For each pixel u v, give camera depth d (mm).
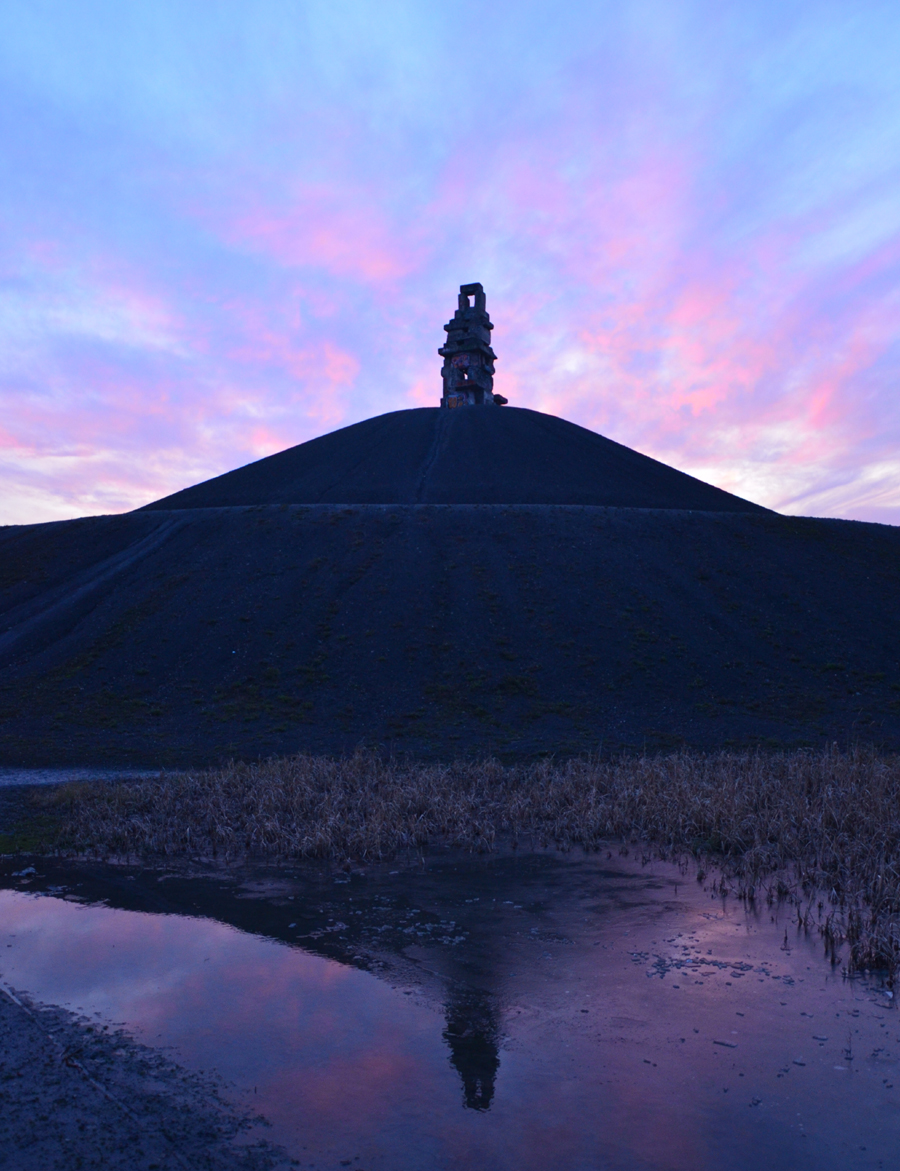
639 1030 7352
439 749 29328
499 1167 5293
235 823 16016
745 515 60406
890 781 17125
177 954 9289
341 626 43281
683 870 12898
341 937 9906
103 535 58094
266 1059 6746
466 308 103500
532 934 10000
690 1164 5352
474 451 81875
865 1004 7859
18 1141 5426
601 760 26312
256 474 83812
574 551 52344
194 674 38750
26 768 25984
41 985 8320
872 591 48812
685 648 41344
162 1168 5148
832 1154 5480
